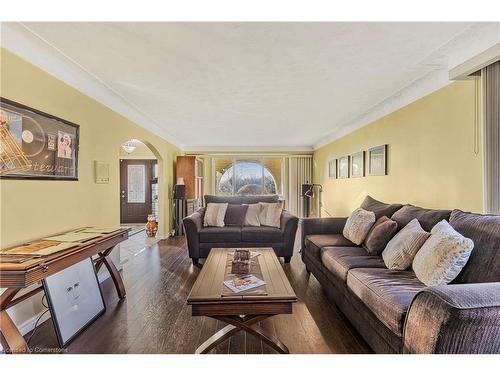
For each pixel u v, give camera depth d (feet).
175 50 7.45
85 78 9.35
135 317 7.73
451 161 8.53
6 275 5.15
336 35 6.72
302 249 12.19
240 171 26.84
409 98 10.64
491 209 6.65
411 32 6.61
